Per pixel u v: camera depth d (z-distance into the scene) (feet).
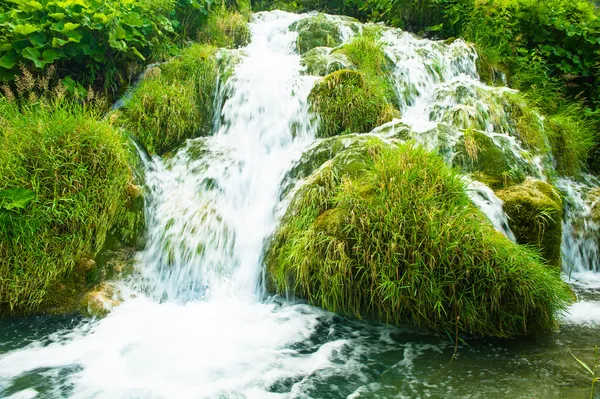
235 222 16.48
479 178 15.79
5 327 12.60
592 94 26.17
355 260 12.15
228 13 30.32
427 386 9.62
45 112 15.57
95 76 21.61
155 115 19.54
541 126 20.67
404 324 12.33
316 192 14.44
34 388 9.78
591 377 9.68
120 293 14.19
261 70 21.98
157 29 23.43
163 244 15.98
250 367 10.63
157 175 18.43
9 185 13.69
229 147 19.31
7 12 18.34
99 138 15.38
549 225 14.52
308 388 9.75
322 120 19.62
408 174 12.78
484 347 11.21
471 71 25.36
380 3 32.53
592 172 22.67
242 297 14.55
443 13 30.09
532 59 26.09
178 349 11.47
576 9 28.04
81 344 11.75
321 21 28.68
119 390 9.75
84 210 14.40
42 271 13.47
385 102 20.43
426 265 11.53
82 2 19.08
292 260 13.41
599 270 18.01
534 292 11.35
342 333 12.16
